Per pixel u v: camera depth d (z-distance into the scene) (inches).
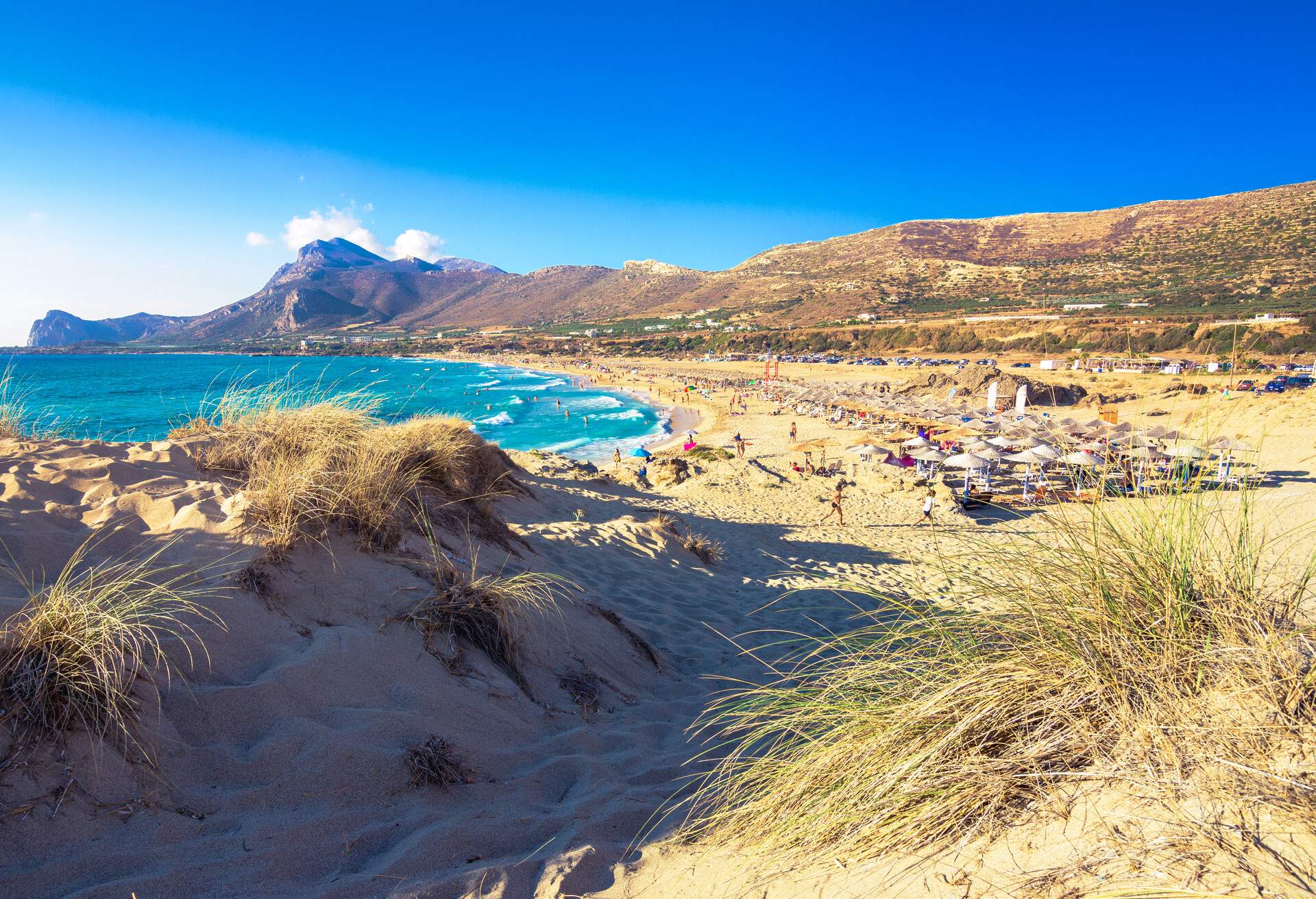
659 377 3690.9
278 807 84.9
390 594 133.9
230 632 104.7
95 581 103.0
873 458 855.1
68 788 74.1
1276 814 52.8
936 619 98.0
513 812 98.7
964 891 59.4
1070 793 64.5
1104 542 87.0
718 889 77.4
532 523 297.1
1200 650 71.9
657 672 177.8
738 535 441.4
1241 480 88.2
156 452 154.3
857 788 78.1
